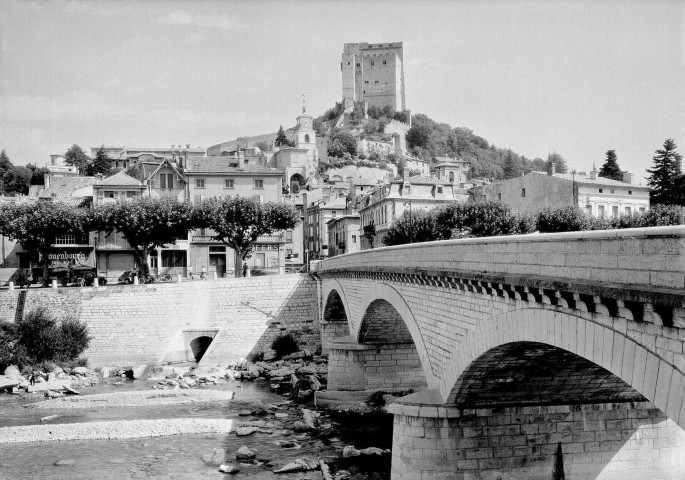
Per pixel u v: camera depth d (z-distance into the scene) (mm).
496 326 24969
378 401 52312
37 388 64938
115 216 85688
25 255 102938
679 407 15062
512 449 29828
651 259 16141
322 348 77125
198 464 40844
